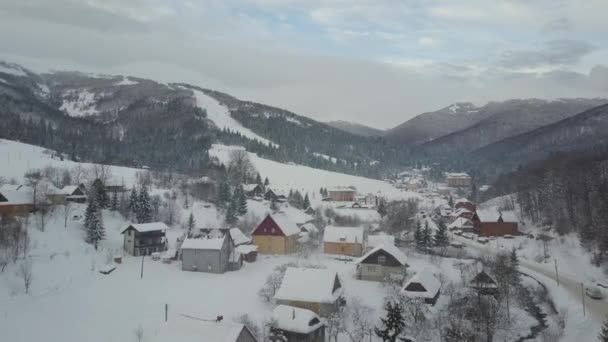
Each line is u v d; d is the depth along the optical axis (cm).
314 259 9881
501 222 12788
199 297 6888
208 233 10400
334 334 5703
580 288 8056
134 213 11544
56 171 14975
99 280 7619
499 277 7412
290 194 18588
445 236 11369
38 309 6059
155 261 9169
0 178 12900
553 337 5894
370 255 8194
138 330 5375
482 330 5816
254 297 6931
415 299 6353
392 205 16712
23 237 8025
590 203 11025
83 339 5216
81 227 9944
